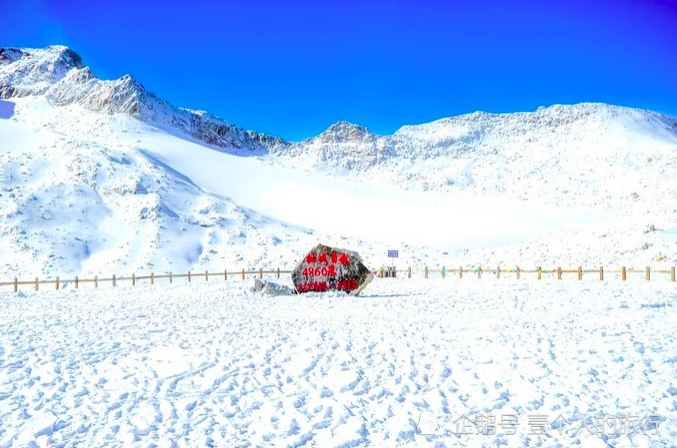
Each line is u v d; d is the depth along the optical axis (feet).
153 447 20.70
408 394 27.04
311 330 45.65
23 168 222.28
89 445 20.94
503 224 269.03
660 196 278.46
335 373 30.83
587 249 144.97
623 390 26.78
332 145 488.85
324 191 326.24
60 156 240.32
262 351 36.78
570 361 32.27
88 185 221.46
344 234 251.19
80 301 82.48
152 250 178.29
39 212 190.49
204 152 389.39
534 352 34.50
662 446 20.31
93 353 37.58
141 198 216.74
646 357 32.71
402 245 213.87
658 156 384.88
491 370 30.73
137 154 294.05
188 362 34.22
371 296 80.64
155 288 106.01
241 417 24.14
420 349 36.68
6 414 24.76
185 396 27.30
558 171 395.55
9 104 456.86
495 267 152.05
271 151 518.78
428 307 61.77
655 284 84.28
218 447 20.71
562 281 98.07
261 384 29.17
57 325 52.85
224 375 30.73
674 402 24.84
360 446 20.86
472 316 52.49
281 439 21.47
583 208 308.81
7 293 104.22
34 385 29.58
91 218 198.59
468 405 25.32
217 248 194.49
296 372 31.30
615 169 373.40
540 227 264.93
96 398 26.94
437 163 448.24
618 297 64.95
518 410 24.58
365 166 449.48
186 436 21.85
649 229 145.48
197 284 113.39
